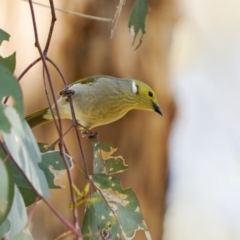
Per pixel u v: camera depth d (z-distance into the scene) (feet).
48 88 31.71
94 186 15.31
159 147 36.65
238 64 43.19
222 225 43.80
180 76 42.73
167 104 36.99
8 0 31.50
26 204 13.33
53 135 31.89
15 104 10.57
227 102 43.39
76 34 32.65
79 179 31.40
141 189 36.50
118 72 34.09
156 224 37.09
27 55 31.53
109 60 33.60
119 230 15.49
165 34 36.76
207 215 44.14
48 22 31.76
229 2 42.91
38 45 13.00
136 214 15.62
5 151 10.48
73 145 32.01
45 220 31.37
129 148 35.70
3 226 11.47
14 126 10.64
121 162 16.98
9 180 10.23
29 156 10.94
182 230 43.65
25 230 10.78
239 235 43.70
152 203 36.91
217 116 43.70
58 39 32.30
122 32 33.88
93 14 32.86
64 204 31.14
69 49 32.58
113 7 33.09
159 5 36.68
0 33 14.37
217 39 42.93
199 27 42.32
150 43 35.91
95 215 14.97
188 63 42.63
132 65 34.68
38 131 31.94
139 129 35.78
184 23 40.16
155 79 36.09
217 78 43.16
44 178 11.20
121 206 15.53
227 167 44.55
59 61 32.45
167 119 36.81
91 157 31.96
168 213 43.29
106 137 35.24
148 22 36.19
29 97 31.55
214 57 43.11
